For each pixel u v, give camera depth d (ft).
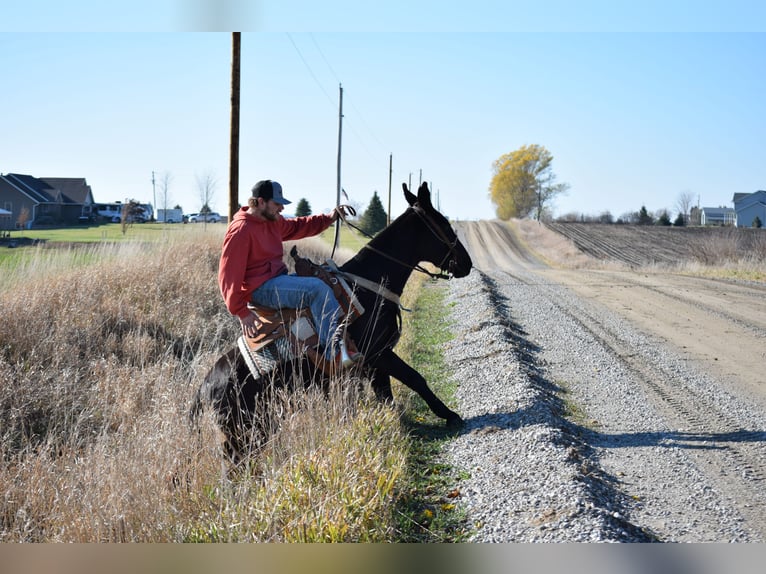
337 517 14.48
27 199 215.92
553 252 210.79
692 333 40.98
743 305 52.85
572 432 22.08
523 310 50.01
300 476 15.58
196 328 34.06
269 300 17.22
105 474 16.11
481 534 15.19
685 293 60.64
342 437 17.25
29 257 39.50
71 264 39.06
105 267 37.99
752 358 34.19
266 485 15.44
